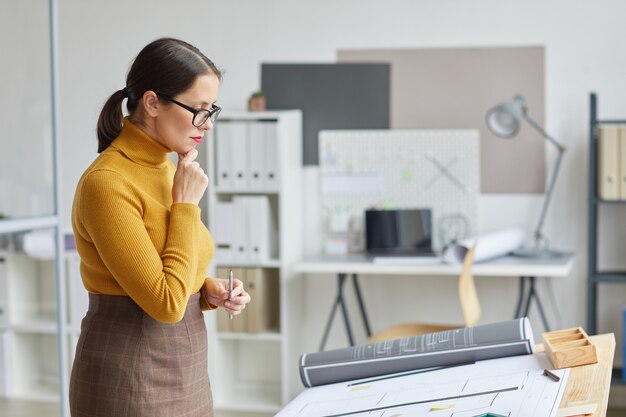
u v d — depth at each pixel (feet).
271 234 15.17
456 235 15.44
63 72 16.46
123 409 5.95
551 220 15.20
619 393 14.87
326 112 15.84
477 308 12.98
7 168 9.55
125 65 16.28
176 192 6.12
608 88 14.90
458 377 5.61
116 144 6.11
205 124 6.14
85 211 5.82
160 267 5.82
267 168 14.61
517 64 15.17
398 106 15.65
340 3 15.69
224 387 15.51
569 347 5.72
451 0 15.33
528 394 5.07
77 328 14.46
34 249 10.14
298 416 5.27
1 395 9.61
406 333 13.10
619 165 13.84
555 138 15.12
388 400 5.34
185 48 6.11
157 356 6.03
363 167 15.76
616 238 14.98
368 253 15.21
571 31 14.96
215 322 14.93
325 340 14.74
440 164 15.51
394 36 15.58
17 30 9.67
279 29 15.87
